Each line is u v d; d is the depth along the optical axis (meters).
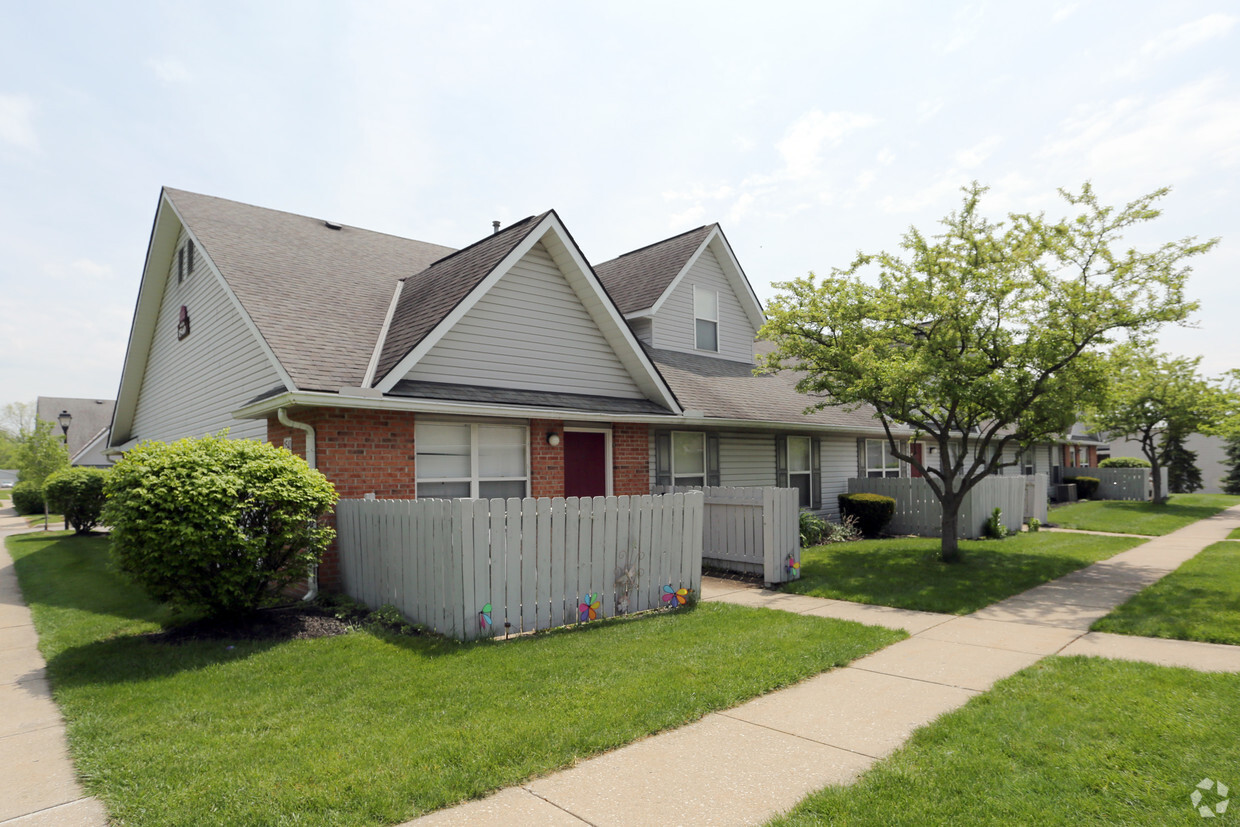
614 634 6.95
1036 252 10.31
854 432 18.06
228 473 7.08
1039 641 6.71
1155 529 16.81
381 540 8.01
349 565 8.75
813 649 6.31
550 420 11.09
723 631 7.05
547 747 4.12
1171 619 7.22
